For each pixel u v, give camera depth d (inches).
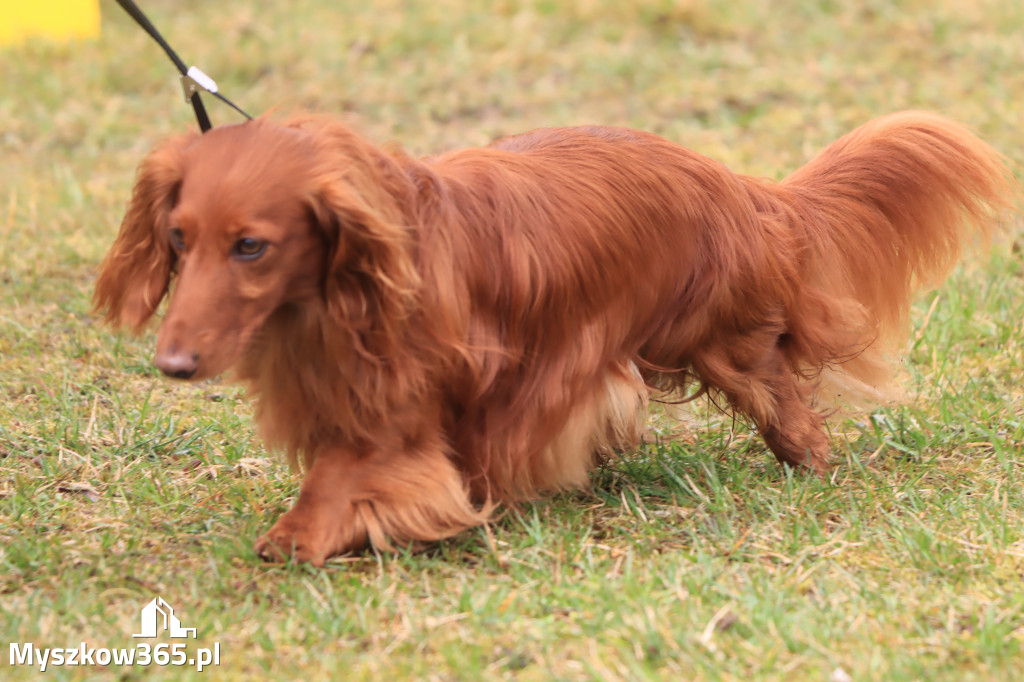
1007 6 446.9
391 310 126.5
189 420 192.2
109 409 195.8
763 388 163.0
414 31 442.3
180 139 129.6
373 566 140.4
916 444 179.5
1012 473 167.8
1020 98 352.5
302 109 146.7
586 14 454.3
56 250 273.7
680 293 155.0
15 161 346.3
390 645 122.1
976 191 171.3
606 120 366.3
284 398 139.1
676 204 152.5
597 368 148.5
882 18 439.5
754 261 155.8
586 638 123.0
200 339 118.9
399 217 128.2
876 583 136.3
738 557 143.1
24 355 218.8
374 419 136.3
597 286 146.1
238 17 470.3
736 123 354.0
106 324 140.0
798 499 159.6
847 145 173.3
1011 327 221.1
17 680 115.7
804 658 118.6
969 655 119.7
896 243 173.0
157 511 157.4
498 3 468.4
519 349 143.1
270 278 122.7
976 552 143.6
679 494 163.5
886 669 116.6
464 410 143.7
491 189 142.1
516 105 384.2
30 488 163.6
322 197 122.0
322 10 479.2
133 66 415.5
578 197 146.6
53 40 440.1
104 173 337.1
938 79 375.6
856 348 171.9
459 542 147.2
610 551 145.1
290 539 137.9
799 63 401.7
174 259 133.2
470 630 124.3
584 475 153.6
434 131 365.4
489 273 139.9
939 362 210.7
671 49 424.5
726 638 122.6
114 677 116.3
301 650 121.4
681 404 172.1
